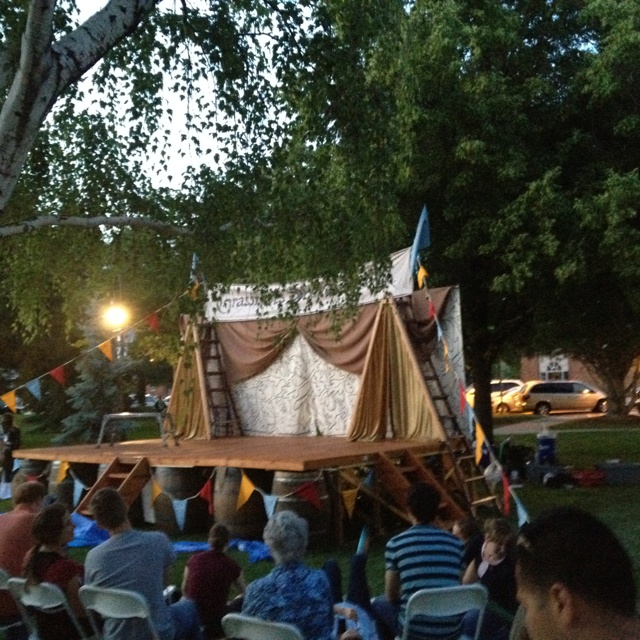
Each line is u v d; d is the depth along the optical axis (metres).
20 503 6.29
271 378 14.98
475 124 13.80
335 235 9.37
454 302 12.28
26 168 9.47
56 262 10.24
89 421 20.50
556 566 1.56
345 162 9.36
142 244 9.37
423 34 13.60
